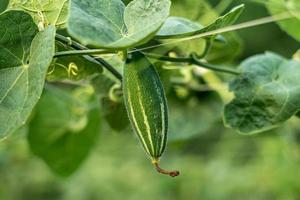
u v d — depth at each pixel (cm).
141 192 241
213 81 102
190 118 107
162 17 63
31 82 65
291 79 82
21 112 65
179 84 102
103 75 87
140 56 69
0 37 67
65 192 250
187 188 223
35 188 240
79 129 110
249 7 315
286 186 177
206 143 245
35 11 70
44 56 64
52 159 111
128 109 68
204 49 83
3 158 193
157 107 68
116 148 212
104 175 251
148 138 68
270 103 81
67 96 109
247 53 328
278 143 171
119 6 66
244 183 198
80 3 65
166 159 244
